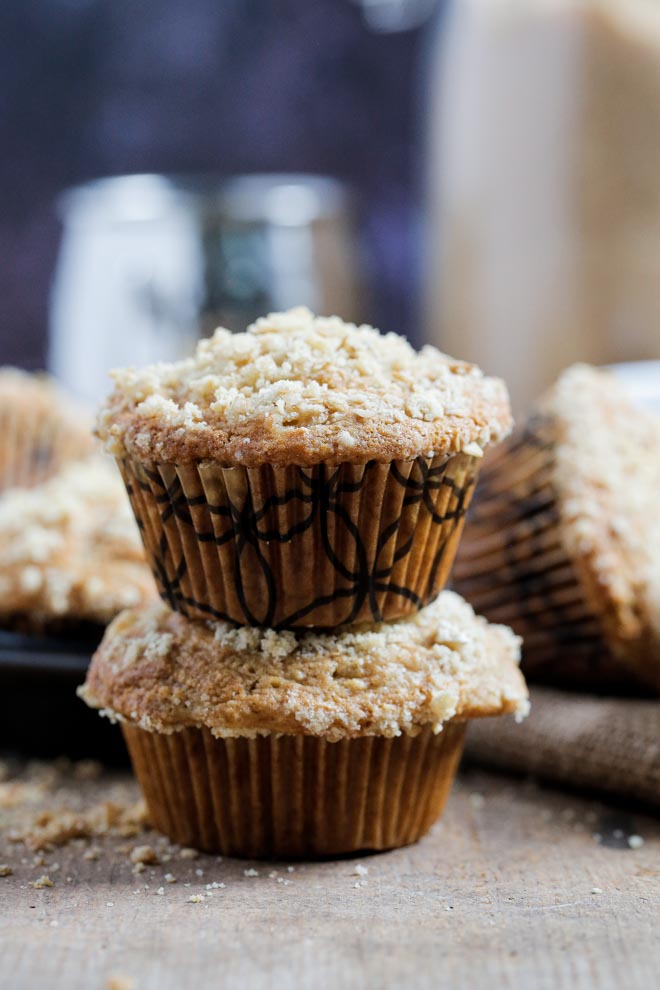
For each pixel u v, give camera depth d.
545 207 0.83
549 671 0.52
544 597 0.51
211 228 0.72
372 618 0.44
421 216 0.99
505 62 0.81
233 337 0.45
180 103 0.97
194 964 0.39
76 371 0.74
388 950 0.40
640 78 0.80
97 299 0.73
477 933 0.41
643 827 0.47
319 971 0.39
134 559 0.52
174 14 0.94
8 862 0.45
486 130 0.83
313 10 0.96
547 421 0.52
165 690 0.43
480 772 0.51
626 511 0.51
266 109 0.98
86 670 0.50
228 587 0.43
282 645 0.43
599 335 0.84
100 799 0.49
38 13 0.93
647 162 0.81
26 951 0.40
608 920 0.41
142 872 0.44
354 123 0.98
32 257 0.96
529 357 0.85
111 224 0.72
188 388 0.44
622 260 0.83
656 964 0.40
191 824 0.45
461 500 0.44
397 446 0.42
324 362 0.43
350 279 0.81
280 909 0.42
